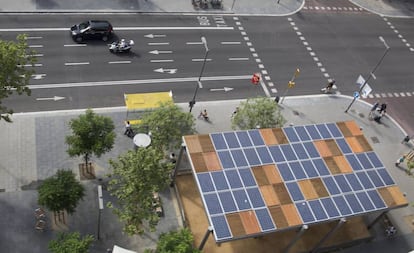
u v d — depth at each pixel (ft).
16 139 144.77
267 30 216.33
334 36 225.56
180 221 137.39
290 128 145.07
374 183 136.05
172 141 143.02
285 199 124.88
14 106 153.28
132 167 116.67
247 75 190.60
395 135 186.29
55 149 145.28
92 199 134.92
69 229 127.24
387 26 243.81
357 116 189.16
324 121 181.78
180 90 176.35
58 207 116.47
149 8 207.92
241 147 134.92
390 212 157.07
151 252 116.78
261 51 204.13
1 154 140.05
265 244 138.31
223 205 119.44
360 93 188.24
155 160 118.42
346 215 125.59
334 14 239.91
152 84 174.91
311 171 133.80
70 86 165.07
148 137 142.72
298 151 138.51
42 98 158.40
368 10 250.37
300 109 183.93
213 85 182.19
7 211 127.34
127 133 154.61
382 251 145.69
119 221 132.16
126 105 159.53
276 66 199.11
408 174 157.38
